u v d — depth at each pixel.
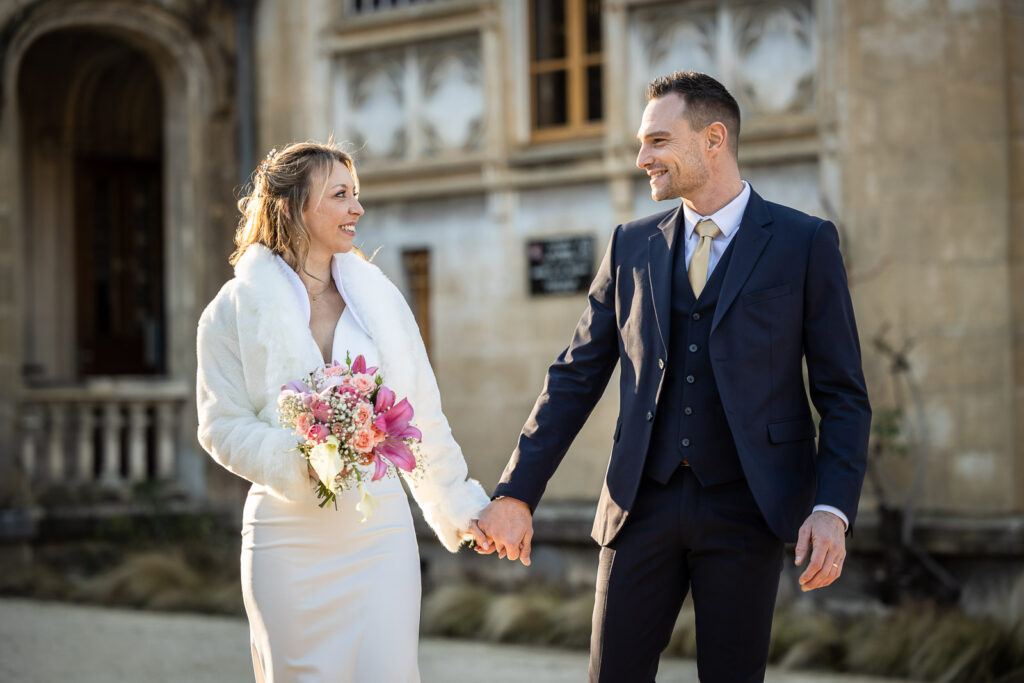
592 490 9.66
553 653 7.40
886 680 6.58
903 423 8.28
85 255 12.70
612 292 3.62
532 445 3.64
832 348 3.28
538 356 9.95
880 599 8.03
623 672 3.42
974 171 8.15
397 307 3.70
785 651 7.20
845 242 8.58
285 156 3.63
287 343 3.47
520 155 9.96
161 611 8.88
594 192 9.74
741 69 9.17
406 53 10.54
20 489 10.06
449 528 3.76
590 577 9.25
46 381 11.11
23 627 8.09
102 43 12.19
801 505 3.27
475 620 8.11
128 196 12.99
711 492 3.30
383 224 10.70
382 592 3.45
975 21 8.15
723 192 3.41
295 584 3.42
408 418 3.43
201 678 6.47
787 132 8.91
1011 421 8.02
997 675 6.52
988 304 8.09
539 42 10.19
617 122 9.59
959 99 8.20
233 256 3.72
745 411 3.26
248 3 10.96
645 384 3.39
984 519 8.01
